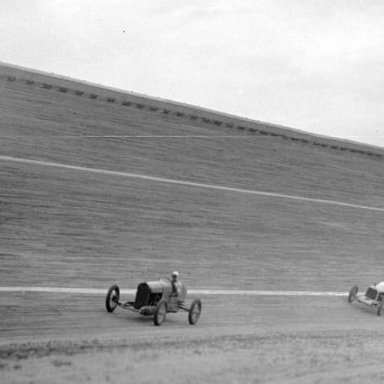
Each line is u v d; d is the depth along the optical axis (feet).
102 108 197.57
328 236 150.51
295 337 63.21
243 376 38.11
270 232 139.03
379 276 127.13
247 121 239.09
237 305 85.25
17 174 122.62
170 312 68.23
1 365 36.37
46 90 194.08
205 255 109.91
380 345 59.62
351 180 220.02
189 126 214.07
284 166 207.51
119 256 97.30
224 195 156.25
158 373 36.86
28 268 82.38
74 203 116.98
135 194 134.51
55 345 47.14
